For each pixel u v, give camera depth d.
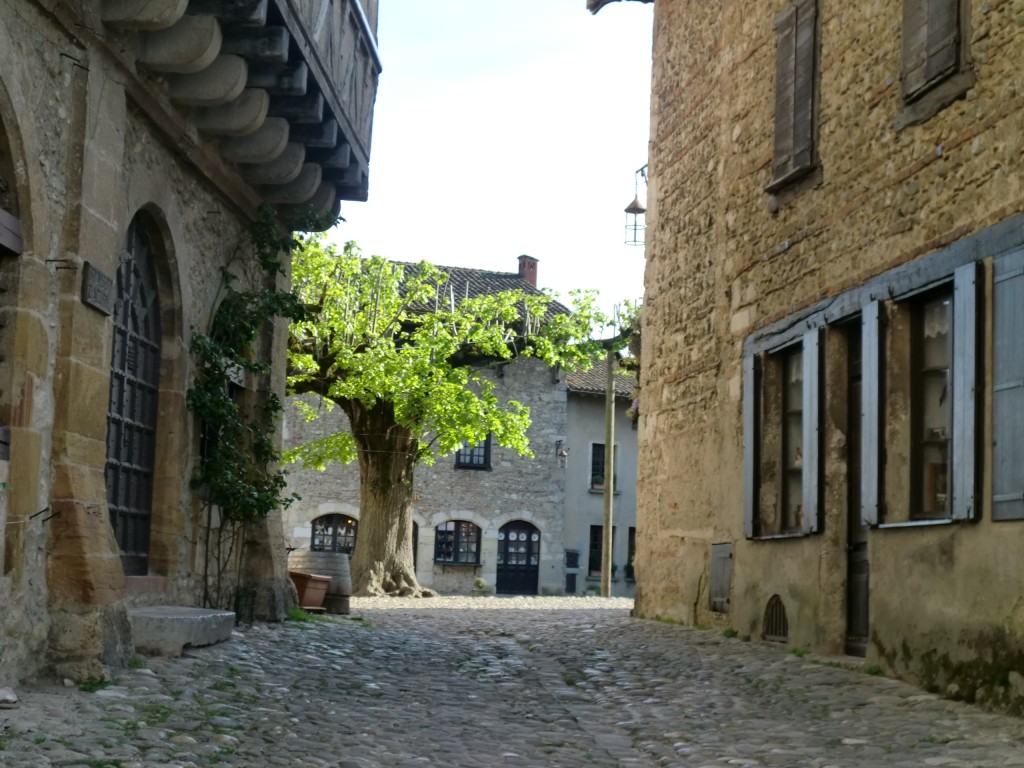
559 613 16.97
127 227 8.82
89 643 7.18
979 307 7.66
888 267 9.04
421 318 26.41
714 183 12.88
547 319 31.33
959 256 7.96
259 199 11.84
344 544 35.78
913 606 8.35
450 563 36.78
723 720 7.07
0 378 6.95
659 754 6.05
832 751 6.07
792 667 9.27
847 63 9.85
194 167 10.08
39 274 7.14
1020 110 7.45
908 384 8.72
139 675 7.40
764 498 11.22
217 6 8.56
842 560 9.85
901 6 9.02
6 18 6.68
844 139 9.88
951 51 8.17
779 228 11.11
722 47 12.78
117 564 7.71
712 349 12.73
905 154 8.88
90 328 7.70
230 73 9.18
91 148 7.68
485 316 26.66
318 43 10.30
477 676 9.00
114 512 9.26
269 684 7.71
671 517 13.88
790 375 11.06
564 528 38.66
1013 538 7.20
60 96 7.41
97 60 7.78
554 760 5.81
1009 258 7.39
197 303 10.56
